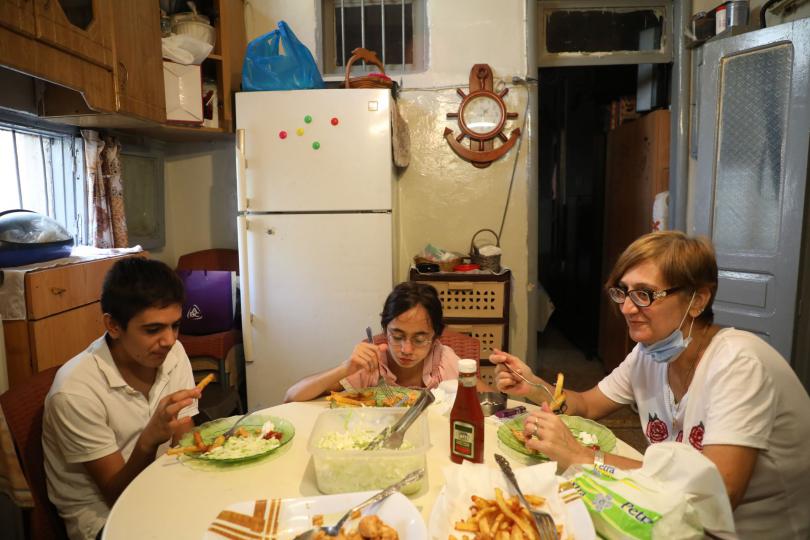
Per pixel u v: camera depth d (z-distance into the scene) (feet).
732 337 3.59
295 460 3.70
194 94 8.35
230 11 9.20
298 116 8.29
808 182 7.24
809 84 7.08
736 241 7.99
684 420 3.74
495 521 2.69
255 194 8.45
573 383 11.71
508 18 9.70
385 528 2.64
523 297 10.21
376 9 10.05
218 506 3.14
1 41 4.84
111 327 3.93
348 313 8.57
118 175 8.39
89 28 6.13
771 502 3.51
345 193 8.37
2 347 5.50
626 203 11.51
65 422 3.87
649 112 11.01
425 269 9.01
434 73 9.87
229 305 9.00
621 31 9.95
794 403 3.44
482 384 5.32
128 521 2.99
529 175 9.94
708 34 8.84
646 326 3.60
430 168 10.07
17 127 7.02
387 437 3.54
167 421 3.59
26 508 3.96
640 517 2.67
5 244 6.06
